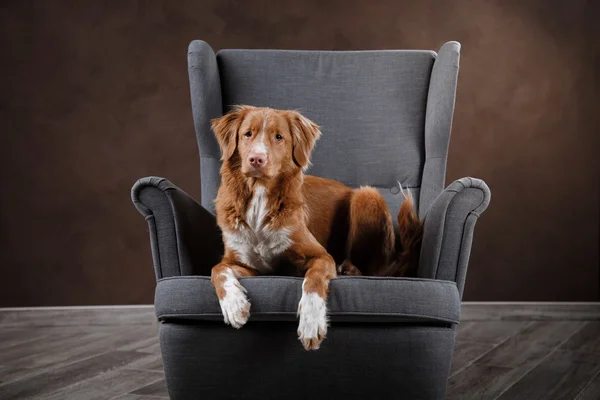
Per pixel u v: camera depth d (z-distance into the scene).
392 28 4.52
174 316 2.27
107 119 4.45
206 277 2.29
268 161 2.36
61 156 4.43
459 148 4.59
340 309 2.20
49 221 4.44
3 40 4.38
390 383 2.28
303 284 2.19
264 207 2.42
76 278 4.46
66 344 3.84
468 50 4.55
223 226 2.48
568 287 4.63
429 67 3.17
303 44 4.52
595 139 4.60
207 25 4.48
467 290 4.62
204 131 2.98
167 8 4.46
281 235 2.41
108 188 4.46
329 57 3.22
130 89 4.45
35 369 3.28
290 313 2.19
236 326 2.17
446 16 4.53
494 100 4.57
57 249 4.45
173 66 4.47
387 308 2.21
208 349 2.29
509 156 4.60
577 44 4.57
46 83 4.41
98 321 4.40
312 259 2.41
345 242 2.72
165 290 2.29
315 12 4.51
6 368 3.30
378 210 2.69
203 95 2.97
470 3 4.54
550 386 3.05
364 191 2.73
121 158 4.46
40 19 4.39
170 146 4.48
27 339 3.99
